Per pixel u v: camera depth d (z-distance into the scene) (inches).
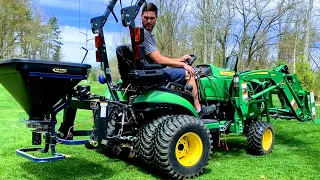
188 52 1029.2
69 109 149.6
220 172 161.8
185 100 159.2
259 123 201.5
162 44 923.4
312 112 226.4
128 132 157.6
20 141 221.3
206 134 155.9
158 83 153.6
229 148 217.8
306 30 796.6
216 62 1175.0
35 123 126.0
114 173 158.9
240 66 1112.8
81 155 191.2
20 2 1601.9
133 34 143.9
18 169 161.3
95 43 151.6
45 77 118.8
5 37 1577.3
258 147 196.5
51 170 161.2
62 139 136.3
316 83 597.6
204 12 997.8
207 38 1060.5
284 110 233.6
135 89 157.2
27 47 1683.1
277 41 1082.7
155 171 162.4
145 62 152.7
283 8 1012.5
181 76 164.1
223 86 197.0
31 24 1637.6
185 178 149.5
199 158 154.0
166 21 922.7
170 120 147.9
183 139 152.1
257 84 212.1
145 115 160.2
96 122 137.8
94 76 909.8
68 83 125.6
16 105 447.5
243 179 151.0
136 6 145.3
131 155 161.0
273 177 154.5
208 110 181.5
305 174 159.3
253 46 1095.0
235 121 194.5
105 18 150.1
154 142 146.9
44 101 125.0
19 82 119.0
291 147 220.7
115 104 146.4
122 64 159.6
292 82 225.5
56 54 1927.9
